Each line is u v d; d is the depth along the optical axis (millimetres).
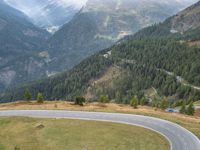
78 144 73125
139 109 105562
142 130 78812
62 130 81250
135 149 68312
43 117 94438
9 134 84000
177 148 68188
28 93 129125
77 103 112375
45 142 76875
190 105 122812
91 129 80500
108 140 73500
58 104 113125
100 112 97688
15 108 108000
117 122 85812
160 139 73000
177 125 83188
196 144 70188
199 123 87250
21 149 75312
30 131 83688
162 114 96375
